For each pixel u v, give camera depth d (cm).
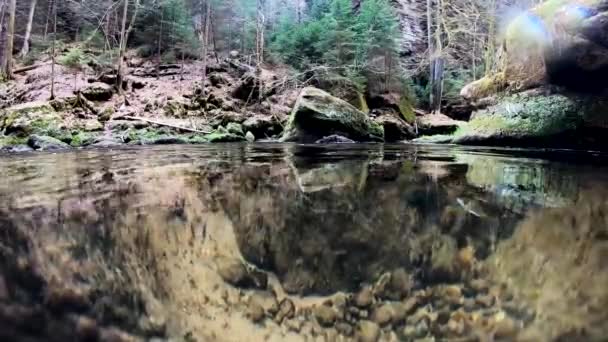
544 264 80
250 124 969
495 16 1017
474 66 1416
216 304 64
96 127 798
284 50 1285
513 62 630
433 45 1551
